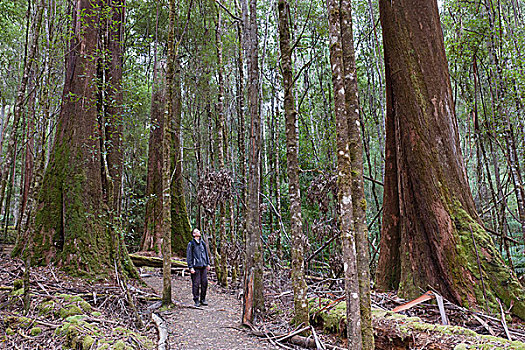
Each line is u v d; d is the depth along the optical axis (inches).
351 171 102.4
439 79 228.8
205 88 502.6
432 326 145.1
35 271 243.1
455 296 186.2
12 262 251.1
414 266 210.2
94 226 272.4
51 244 263.7
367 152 377.4
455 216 202.1
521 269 374.3
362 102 546.6
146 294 263.7
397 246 244.1
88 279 251.1
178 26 472.4
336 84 104.2
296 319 182.7
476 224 200.8
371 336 94.6
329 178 253.8
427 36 234.2
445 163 214.1
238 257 346.3
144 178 696.4
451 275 190.7
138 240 620.7
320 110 545.0
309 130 535.5
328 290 242.8
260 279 222.4
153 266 442.0
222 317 229.9
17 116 270.8
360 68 514.0
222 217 355.3
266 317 221.8
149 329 193.6
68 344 152.9
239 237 423.8
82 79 294.8
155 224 496.1
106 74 313.3
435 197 207.5
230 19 487.2
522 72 315.6
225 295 311.7
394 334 147.6
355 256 95.3
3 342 154.1
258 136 228.5
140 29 561.9
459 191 209.8
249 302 210.8
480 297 179.6
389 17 245.9
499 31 318.0
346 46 108.1
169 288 252.5
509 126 308.5
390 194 250.7
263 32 495.2
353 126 104.3
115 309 213.0
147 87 583.2
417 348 138.5
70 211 268.2
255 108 229.9
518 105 322.0
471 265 188.4
